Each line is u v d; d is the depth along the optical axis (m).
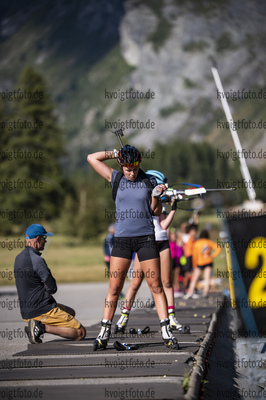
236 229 19.41
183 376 14.16
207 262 44.81
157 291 18.27
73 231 198.38
